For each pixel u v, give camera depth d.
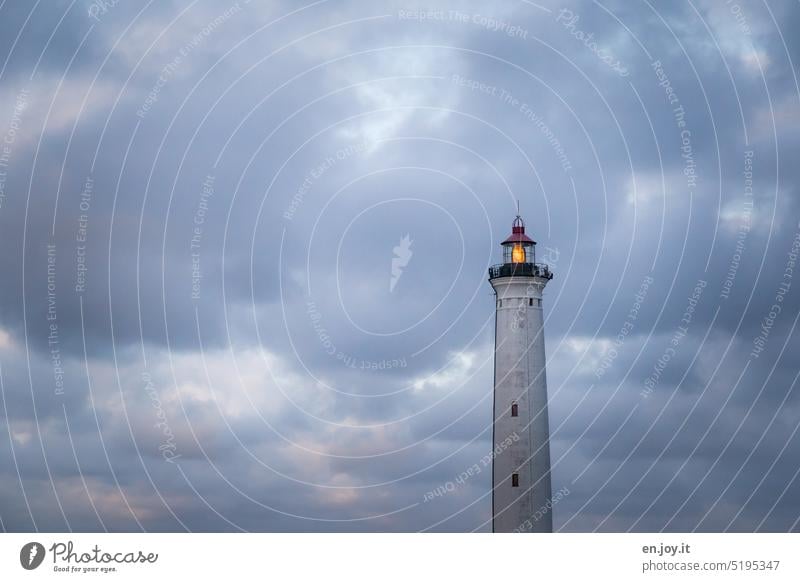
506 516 72.56
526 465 73.06
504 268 74.50
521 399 73.44
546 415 74.12
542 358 74.38
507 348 74.25
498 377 74.31
